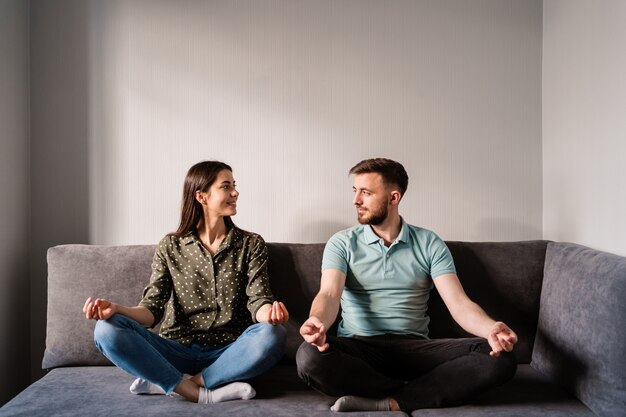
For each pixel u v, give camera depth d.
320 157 2.57
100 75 2.51
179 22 2.53
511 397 1.80
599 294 1.70
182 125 2.54
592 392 1.68
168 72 2.53
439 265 2.07
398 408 1.72
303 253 2.23
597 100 2.08
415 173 2.59
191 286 2.07
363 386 1.75
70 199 2.51
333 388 1.75
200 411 1.68
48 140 2.50
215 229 2.15
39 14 2.49
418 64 2.58
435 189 2.60
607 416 1.60
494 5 2.58
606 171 2.02
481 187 2.60
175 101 2.54
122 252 2.20
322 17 2.56
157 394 1.82
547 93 2.55
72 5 2.50
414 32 2.58
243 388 1.78
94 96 2.51
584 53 2.18
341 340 1.85
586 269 1.84
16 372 2.39
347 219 2.58
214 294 2.07
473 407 1.72
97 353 2.13
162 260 2.11
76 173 2.51
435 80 2.59
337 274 2.04
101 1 2.51
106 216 2.52
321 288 2.03
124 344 1.71
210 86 2.54
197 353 1.98
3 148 2.27
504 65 2.59
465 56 2.59
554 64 2.47
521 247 2.25
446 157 2.59
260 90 2.55
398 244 2.12
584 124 2.19
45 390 1.84
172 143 2.54
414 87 2.58
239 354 1.80
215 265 2.10
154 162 2.53
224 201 2.11
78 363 2.13
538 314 2.18
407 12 2.57
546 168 2.57
